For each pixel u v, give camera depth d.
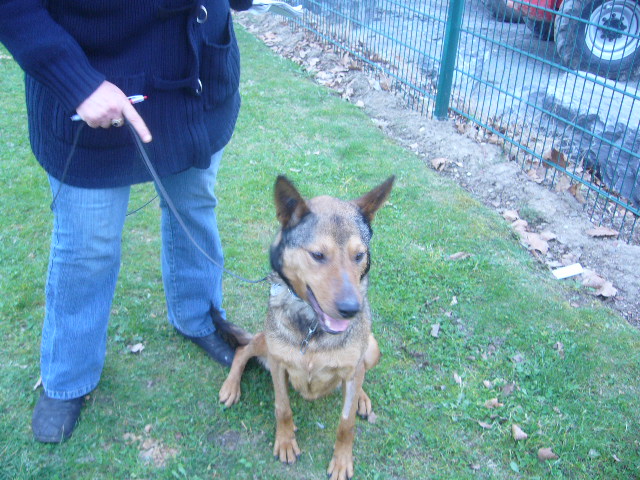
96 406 3.27
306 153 6.23
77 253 2.78
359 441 3.19
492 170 5.93
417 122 6.89
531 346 3.86
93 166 2.58
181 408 3.32
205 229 3.37
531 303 4.24
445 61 6.57
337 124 6.91
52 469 2.89
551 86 6.66
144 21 2.39
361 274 2.80
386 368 3.66
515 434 3.20
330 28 9.12
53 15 2.30
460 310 4.15
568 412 3.38
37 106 2.51
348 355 2.81
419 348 3.83
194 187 3.13
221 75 2.76
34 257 4.46
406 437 3.21
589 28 6.86
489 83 6.45
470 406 3.40
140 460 3.00
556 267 4.73
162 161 2.70
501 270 4.56
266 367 3.53
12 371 3.44
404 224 5.11
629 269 4.64
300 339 2.84
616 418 3.35
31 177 5.47
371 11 8.23
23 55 2.14
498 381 3.57
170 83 2.54
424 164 6.16
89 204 2.66
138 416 3.23
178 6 2.43
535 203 5.43
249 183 5.60
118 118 2.31
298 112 7.20
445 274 4.49
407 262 4.61
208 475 2.96
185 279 3.46
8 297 4.01
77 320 2.99
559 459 3.10
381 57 8.20
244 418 3.29
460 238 4.95
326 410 3.40
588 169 5.93
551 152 5.70
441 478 2.99
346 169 5.93
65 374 3.08
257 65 8.62
